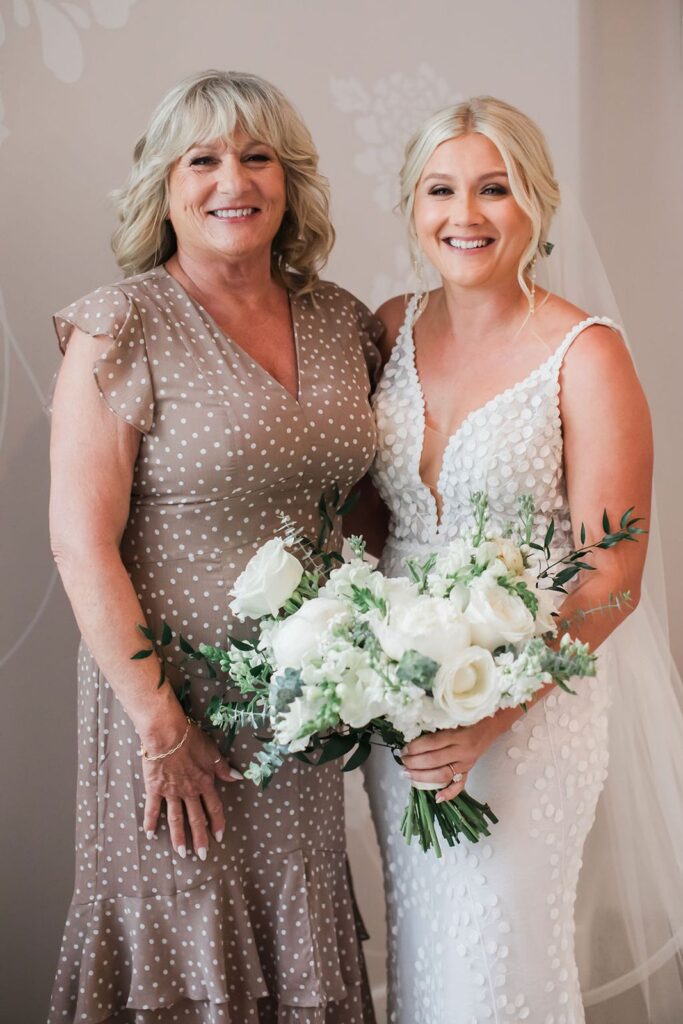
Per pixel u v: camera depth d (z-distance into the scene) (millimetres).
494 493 2070
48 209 2396
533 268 2182
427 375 2223
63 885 2576
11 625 2453
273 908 2158
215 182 1964
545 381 2066
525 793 2055
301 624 1670
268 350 2086
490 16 2885
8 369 2383
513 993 2072
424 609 1628
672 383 3102
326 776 2207
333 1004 2268
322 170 2750
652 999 2506
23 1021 2551
